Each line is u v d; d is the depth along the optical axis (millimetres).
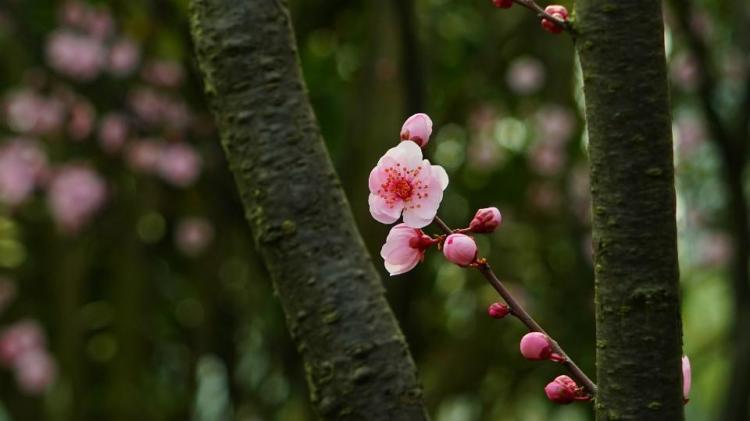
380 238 4160
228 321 5871
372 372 1753
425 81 4500
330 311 1773
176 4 4566
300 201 1797
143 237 5809
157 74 5648
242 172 1824
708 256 6445
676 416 1432
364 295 1785
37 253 6086
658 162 1421
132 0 5023
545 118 5738
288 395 5676
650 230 1419
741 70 5234
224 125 1837
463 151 5992
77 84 5715
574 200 5742
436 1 5699
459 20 5820
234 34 1819
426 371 5672
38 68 5738
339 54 5801
